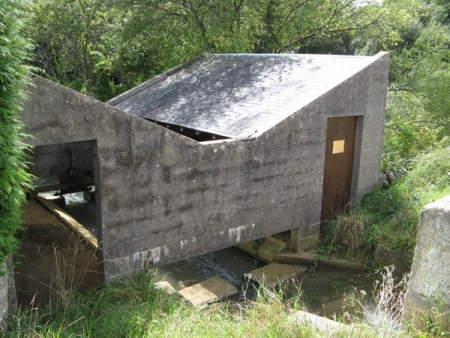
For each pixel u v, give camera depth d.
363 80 9.66
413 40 22.75
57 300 6.17
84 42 20.78
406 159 13.21
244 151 8.00
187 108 11.34
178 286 8.55
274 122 8.48
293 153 8.80
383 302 4.92
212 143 7.54
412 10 20.53
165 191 7.14
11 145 4.50
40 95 5.66
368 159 10.37
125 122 6.47
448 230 3.97
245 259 10.05
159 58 21.20
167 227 7.30
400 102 18.16
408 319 4.41
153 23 17.70
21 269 7.27
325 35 21.05
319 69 10.30
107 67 21.58
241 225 8.30
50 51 22.14
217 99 11.08
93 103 6.13
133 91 14.59
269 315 5.20
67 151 11.81
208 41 17.70
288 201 8.98
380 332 4.29
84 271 7.31
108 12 18.69
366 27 19.73
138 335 5.11
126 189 6.71
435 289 4.12
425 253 4.20
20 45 4.45
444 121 17.27
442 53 17.94
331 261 9.12
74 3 19.77
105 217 6.60
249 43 18.41
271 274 8.82
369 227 9.45
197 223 7.66
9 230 4.71
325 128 9.22
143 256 7.12
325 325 4.82
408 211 9.50
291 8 19.28
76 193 14.19
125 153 6.57
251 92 10.59
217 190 7.80
